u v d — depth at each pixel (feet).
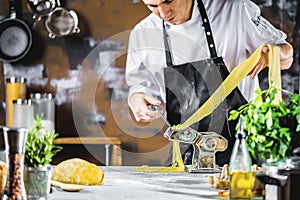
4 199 6.89
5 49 16.19
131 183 8.70
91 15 16.12
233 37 15.39
